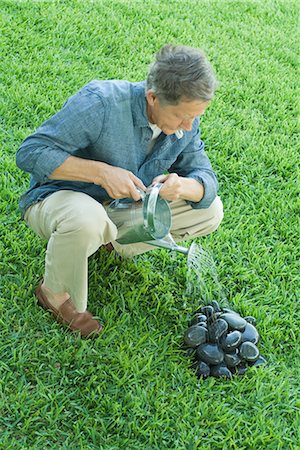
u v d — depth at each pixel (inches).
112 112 100.0
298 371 115.0
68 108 100.0
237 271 131.3
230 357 111.3
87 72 174.7
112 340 113.7
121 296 120.9
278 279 132.3
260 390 109.0
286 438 102.9
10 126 152.9
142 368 109.8
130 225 106.7
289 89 189.5
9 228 129.5
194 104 92.8
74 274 104.5
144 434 100.3
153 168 108.2
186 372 110.3
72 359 109.0
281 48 209.9
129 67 181.3
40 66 172.2
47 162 100.1
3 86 163.3
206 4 222.7
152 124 103.1
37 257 124.4
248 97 182.2
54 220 102.8
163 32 199.2
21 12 190.5
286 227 143.4
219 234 138.2
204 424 103.5
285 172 159.6
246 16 222.4
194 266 125.3
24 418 100.1
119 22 199.3
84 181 102.0
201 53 93.3
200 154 113.1
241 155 162.7
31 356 108.4
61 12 195.3
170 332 117.0
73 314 113.3
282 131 173.6
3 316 112.7
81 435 99.6
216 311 118.9
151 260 130.9
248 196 150.4
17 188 137.8
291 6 236.8
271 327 121.6
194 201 111.5
